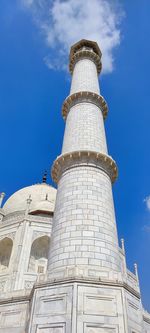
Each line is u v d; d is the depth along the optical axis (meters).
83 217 18.06
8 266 45.62
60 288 14.47
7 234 49.03
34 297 14.98
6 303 17.86
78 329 12.68
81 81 31.94
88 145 23.17
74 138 24.28
